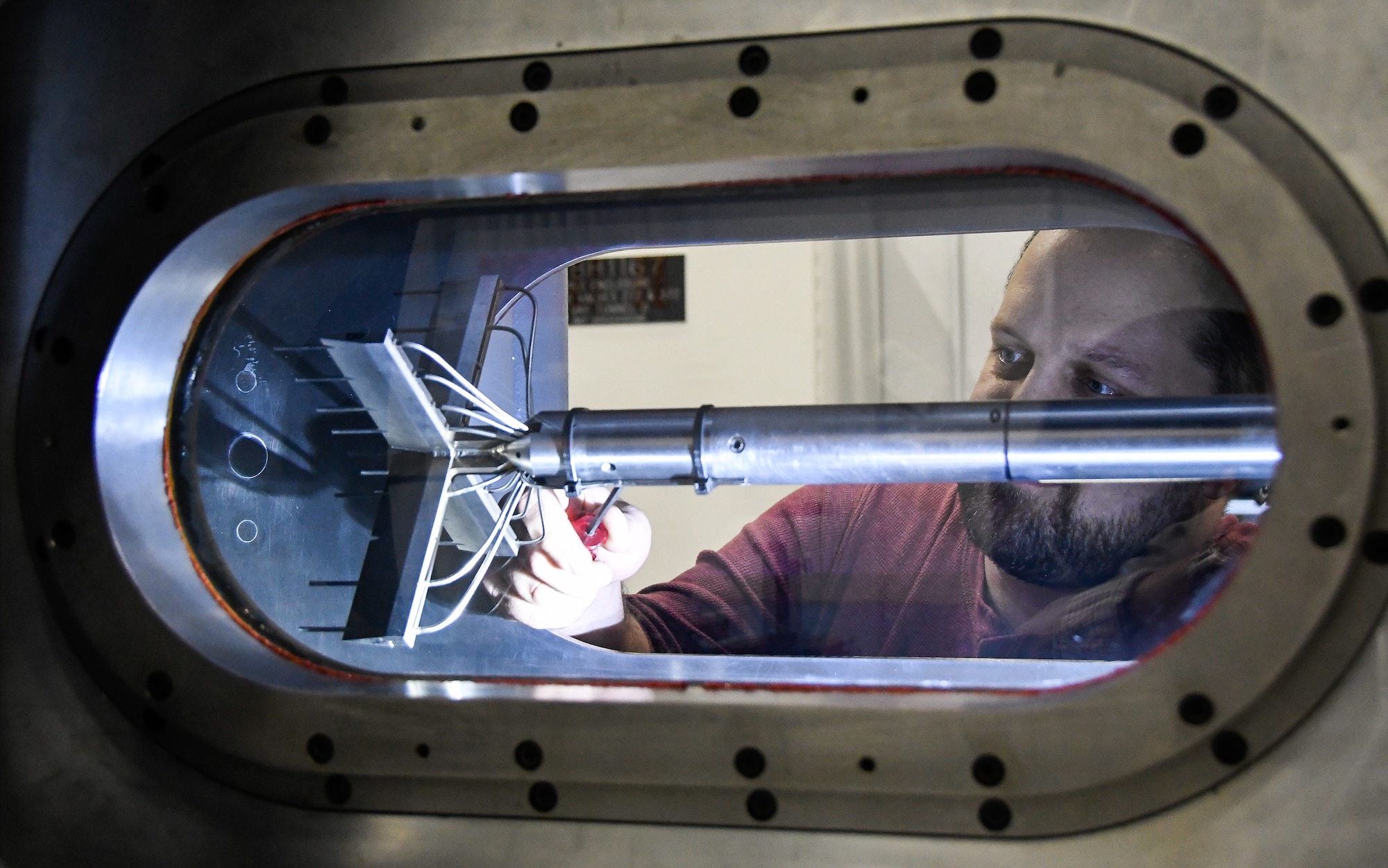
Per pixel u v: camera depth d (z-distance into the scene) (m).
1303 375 0.66
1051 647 1.05
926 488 1.33
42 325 0.82
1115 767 0.68
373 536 0.94
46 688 0.82
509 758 0.74
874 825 0.72
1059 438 0.84
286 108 0.79
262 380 0.94
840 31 0.73
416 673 0.92
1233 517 0.91
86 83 0.82
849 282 1.98
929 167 0.75
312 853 0.77
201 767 0.80
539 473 0.92
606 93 0.75
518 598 1.11
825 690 0.74
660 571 1.79
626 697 0.74
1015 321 1.24
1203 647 0.67
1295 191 0.68
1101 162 0.70
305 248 0.88
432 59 0.78
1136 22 0.70
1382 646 0.66
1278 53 0.68
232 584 0.86
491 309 0.99
